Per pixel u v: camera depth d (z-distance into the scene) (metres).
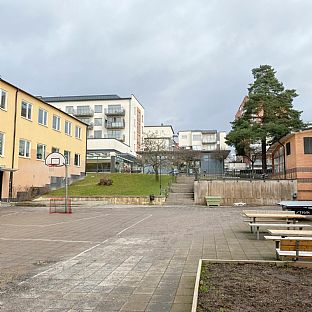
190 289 5.71
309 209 16.73
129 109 76.25
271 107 34.78
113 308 4.87
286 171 30.19
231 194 27.78
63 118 36.66
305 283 5.59
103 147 51.41
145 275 6.61
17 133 28.28
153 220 16.36
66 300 5.21
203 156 50.91
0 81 26.25
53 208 23.48
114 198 28.06
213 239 10.77
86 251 8.99
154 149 40.56
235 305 4.59
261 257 8.06
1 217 17.84
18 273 6.79
